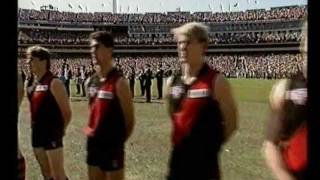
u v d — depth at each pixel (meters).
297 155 2.75
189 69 4.09
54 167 6.72
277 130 2.89
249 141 13.56
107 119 5.26
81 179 8.86
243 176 9.03
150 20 108.81
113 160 5.31
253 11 106.88
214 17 108.88
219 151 4.04
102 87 5.31
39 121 6.69
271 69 76.25
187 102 4.03
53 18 102.38
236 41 91.25
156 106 26.64
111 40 5.26
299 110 2.78
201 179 3.96
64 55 92.19
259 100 30.59
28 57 6.70
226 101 3.96
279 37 89.38
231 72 81.19
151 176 9.18
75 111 23.89
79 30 104.62
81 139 14.08
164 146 12.93
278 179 2.84
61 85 6.63
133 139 14.21
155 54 93.94
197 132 3.96
